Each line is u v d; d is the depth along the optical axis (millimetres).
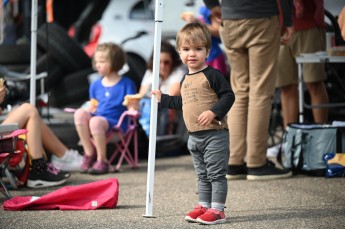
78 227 10422
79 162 15367
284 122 16641
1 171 12531
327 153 14234
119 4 29453
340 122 14641
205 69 10539
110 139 15914
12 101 17016
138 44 28156
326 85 17484
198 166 10797
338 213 11086
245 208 11594
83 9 30625
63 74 21031
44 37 20453
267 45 13516
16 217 11125
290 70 16172
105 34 28766
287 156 14648
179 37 10531
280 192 12797
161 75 17453
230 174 14172
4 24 22969
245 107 14070
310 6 15812
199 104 10453
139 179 14648
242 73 13977
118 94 16047
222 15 13867
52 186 13672
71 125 16984
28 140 13602
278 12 13531
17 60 19891
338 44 15102
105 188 11844
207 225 10398
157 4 10789
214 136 10438
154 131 10891
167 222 10641
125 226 10430
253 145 13945
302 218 10773
